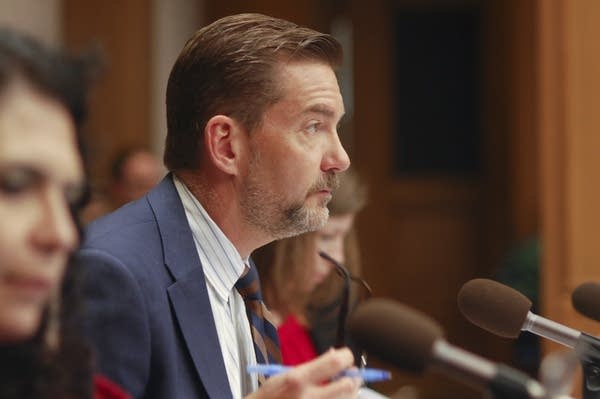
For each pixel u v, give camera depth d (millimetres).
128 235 4121
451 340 18641
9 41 2281
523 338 10609
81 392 2617
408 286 18750
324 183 4453
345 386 3395
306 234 6520
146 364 3867
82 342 2652
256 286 4582
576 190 9148
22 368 2396
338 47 4527
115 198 11523
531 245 12773
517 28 16688
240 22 4492
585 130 9148
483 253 18516
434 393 17188
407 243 18781
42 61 2291
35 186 2197
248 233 4449
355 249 6984
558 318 9094
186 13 15562
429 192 18688
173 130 4531
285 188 4371
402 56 18766
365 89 18688
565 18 9180
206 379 4055
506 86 17578
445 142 18734
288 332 6426
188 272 4180
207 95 4395
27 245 2158
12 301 2172
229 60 4375
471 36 18672
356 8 18625
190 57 4492
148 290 3973
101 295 3779
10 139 2184
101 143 2674
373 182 18672
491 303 4059
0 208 2150
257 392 3373
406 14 18750
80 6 14094
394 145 18781
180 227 4293
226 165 4363
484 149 18422
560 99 9227
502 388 2494
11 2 12852
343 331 4590
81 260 2672
